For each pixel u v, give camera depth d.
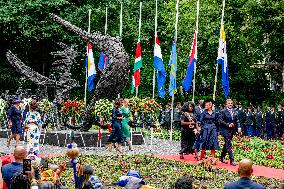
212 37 39.47
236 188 8.08
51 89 33.72
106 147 22.30
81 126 23.45
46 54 44.78
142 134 24.34
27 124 17.20
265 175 16.48
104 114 21.44
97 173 15.06
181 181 7.78
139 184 9.43
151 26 43.91
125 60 23.36
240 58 42.72
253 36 42.72
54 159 17.17
